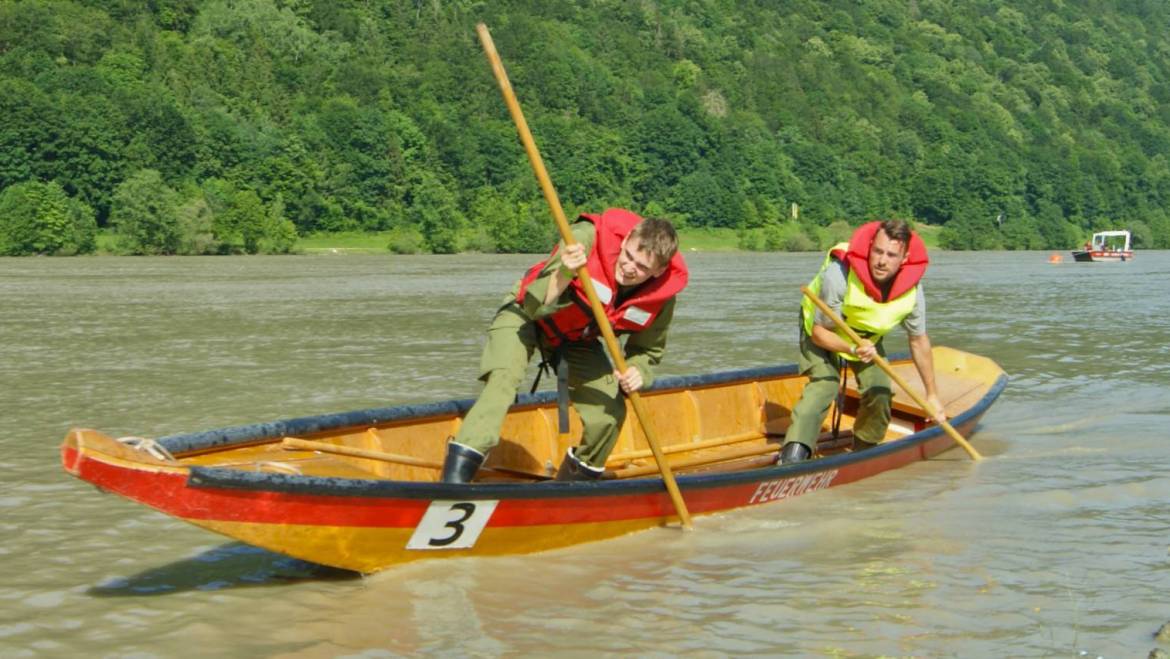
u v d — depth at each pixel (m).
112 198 132.88
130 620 8.12
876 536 10.30
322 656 7.48
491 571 9.13
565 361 9.47
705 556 9.66
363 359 24.70
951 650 7.58
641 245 9.05
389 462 10.10
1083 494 11.88
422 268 89.94
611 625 8.02
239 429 8.94
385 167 162.12
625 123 196.88
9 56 157.50
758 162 194.00
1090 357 25.47
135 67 170.62
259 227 130.62
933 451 13.93
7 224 115.38
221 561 9.48
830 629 7.96
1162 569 9.28
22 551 9.79
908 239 11.86
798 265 104.94
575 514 9.65
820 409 12.16
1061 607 8.38
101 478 7.23
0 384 20.56
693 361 24.67
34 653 7.54
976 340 29.86
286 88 184.62
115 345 27.70
